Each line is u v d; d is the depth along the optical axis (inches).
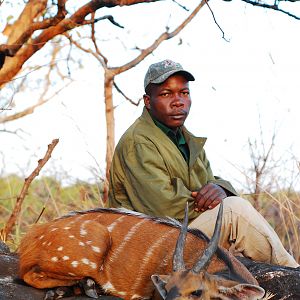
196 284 182.7
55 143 275.6
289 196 299.3
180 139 233.8
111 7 272.7
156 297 204.5
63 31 279.3
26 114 309.1
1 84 284.8
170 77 229.3
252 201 304.7
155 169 222.2
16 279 207.9
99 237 202.7
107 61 303.1
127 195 231.5
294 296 201.0
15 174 327.3
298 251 274.8
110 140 301.7
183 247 189.6
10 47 272.7
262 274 206.1
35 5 281.1
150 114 233.1
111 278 205.0
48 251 200.8
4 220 306.7
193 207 223.0
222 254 201.3
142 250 205.9
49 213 302.0
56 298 199.8
